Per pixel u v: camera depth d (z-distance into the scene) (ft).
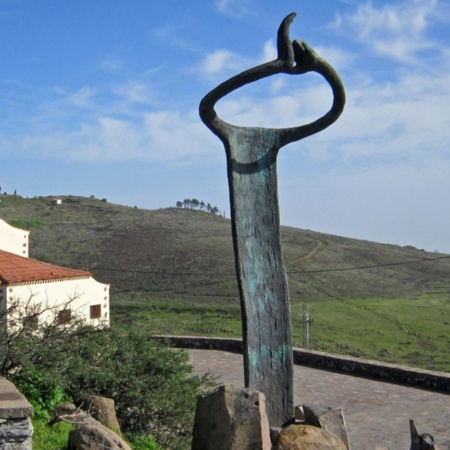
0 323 32.53
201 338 68.85
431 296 148.97
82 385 32.76
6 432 21.93
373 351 101.09
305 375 55.21
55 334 33.06
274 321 23.89
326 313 126.21
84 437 23.59
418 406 45.03
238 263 23.68
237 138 24.16
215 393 22.38
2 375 30.14
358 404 45.93
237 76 23.31
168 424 33.88
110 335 35.86
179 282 150.10
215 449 21.49
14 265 66.74
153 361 35.32
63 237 198.39
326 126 24.48
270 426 23.45
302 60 23.90
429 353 100.94
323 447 21.48
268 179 24.40
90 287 71.46
